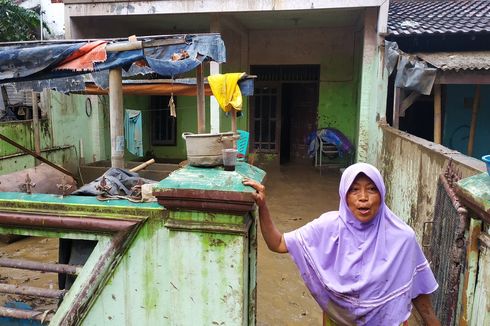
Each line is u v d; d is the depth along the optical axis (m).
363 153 8.41
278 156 11.34
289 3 7.79
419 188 4.21
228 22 9.05
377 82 7.48
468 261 2.18
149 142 11.81
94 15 8.40
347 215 1.72
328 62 10.87
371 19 7.91
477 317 2.08
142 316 2.12
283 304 4.02
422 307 1.87
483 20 7.96
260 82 11.29
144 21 9.71
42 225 2.15
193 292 2.01
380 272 1.67
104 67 2.61
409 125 9.11
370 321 1.73
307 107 11.70
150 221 2.04
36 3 10.88
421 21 8.27
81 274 2.13
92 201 2.12
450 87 8.56
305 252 1.83
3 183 4.50
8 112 8.02
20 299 3.79
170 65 3.27
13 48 2.64
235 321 1.98
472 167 2.79
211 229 1.91
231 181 1.90
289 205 7.53
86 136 9.26
